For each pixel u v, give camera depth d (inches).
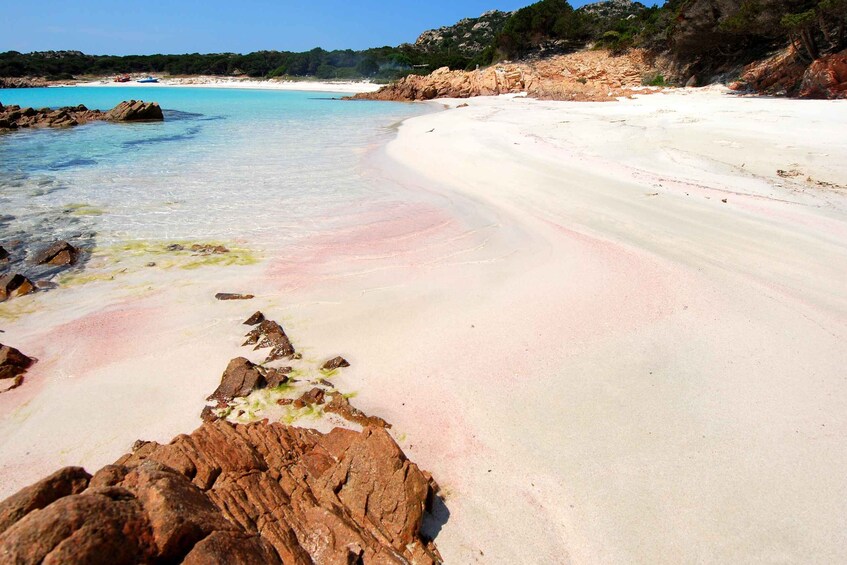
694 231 417.1
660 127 834.2
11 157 789.9
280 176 660.1
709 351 261.4
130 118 1371.8
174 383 245.9
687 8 1561.3
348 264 382.6
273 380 243.1
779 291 319.3
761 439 203.3
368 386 242.1
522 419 217.8
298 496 166.4
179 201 545.0
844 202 464.1
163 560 103.8
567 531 168.2
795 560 155.8
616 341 272.2
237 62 4387.3
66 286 347.3
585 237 415.5
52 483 114.1
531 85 2038.6
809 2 1109.7
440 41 5211.6
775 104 977.5
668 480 185.8
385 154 801.6
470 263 377.7
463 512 175.3
